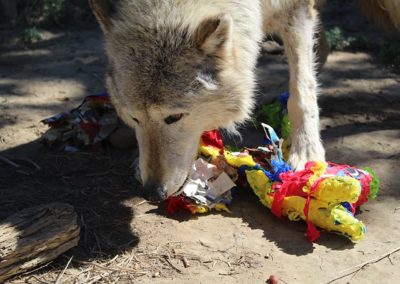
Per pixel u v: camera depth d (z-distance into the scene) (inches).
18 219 40.0
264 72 76.6
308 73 50.6
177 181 42.6
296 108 50.1
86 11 100.5
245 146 57.1
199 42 40.5
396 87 72.0
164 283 38.9
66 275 39.8
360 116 64.2
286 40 51.0
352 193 42.1
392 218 45.6
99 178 52.5
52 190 50.6
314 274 39.4
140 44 41.4
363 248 42.1
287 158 51.1
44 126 62.4
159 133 41.7
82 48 87.5
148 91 40.4
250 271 39.8
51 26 96.5
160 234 44.2
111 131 57.1
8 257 37.9
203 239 43.4
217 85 42.2
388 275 39.2
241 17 45.1
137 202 48.7
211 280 39.1
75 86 73.5
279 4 49.4
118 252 42.3
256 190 46.7
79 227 41.5
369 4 65.4
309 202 43.4
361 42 84.9
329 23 94.0
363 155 55.2
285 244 42.8
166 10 41.9
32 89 72.7
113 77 43.6
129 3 43.3
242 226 45.0
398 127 61.4
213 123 44.1
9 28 95.0
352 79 74.5
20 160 55.4
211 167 48.2
